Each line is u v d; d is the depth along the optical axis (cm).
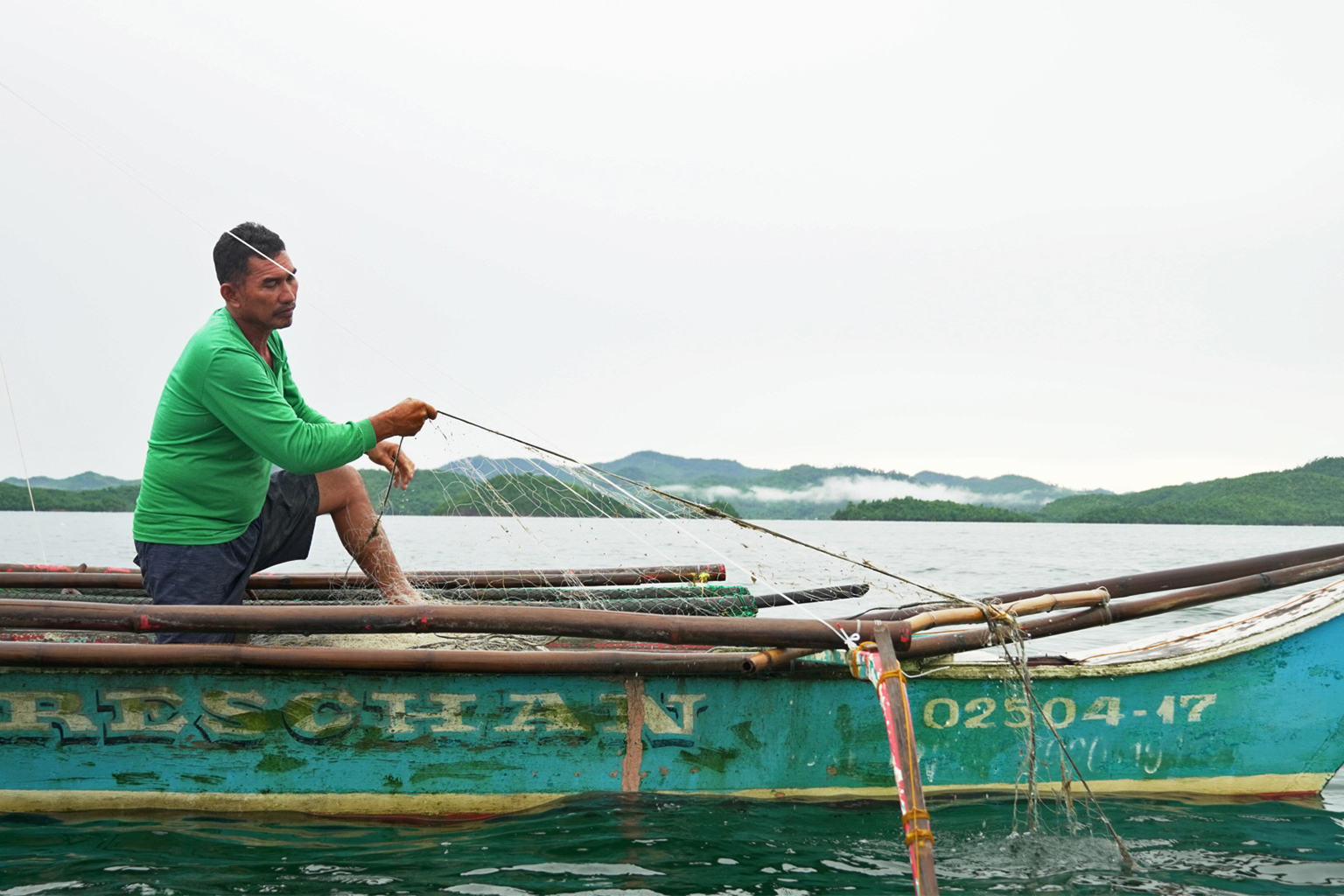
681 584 581
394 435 405
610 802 386
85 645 354
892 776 400
